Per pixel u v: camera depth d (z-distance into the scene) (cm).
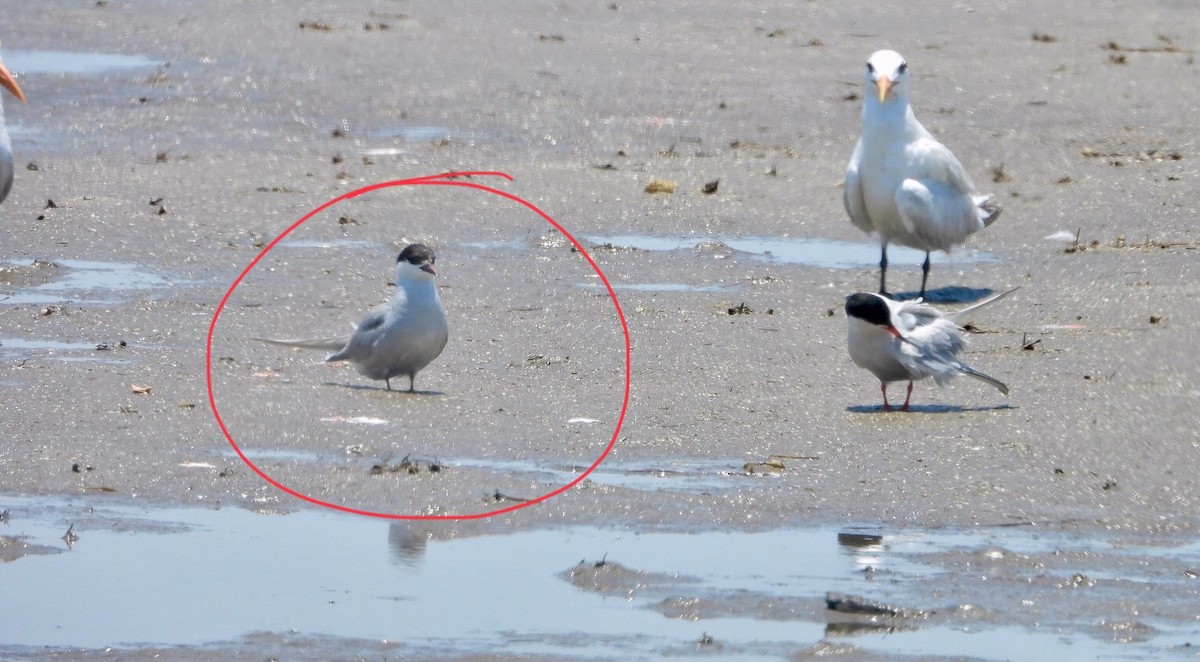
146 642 868
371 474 1124
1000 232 1933
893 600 925
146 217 1902
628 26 3356
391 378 1342
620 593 939
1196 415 1274
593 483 1112
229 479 1110
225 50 2995
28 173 2088
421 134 2400
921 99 2672
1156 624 902
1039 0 3778
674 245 1866
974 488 1112
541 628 888
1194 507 1086
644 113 2558
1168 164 2284
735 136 2419
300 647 862
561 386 1348
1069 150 2350
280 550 998
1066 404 1302
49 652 855
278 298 1620
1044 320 1573
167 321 1519
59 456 1139
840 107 2634
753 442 1205
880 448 1192
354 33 3195
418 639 874
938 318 1291
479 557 994
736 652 858
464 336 1497
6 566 970
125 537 1014
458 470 1134
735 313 1597
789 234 1936
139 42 3062
